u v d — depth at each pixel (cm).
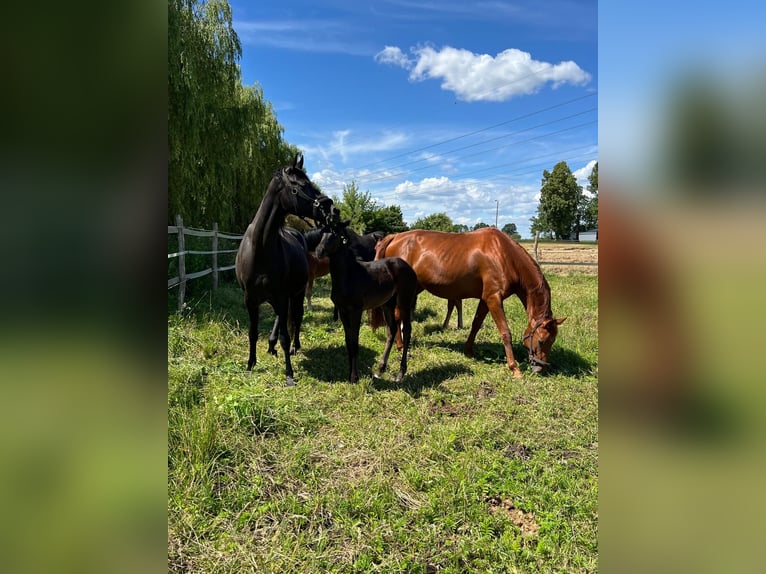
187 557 193
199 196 969
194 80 870
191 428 262
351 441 297
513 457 290
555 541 208
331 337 595
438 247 514
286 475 253
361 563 194
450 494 241
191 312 582
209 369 402
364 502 231
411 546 207
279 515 223
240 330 583
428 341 588
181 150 862
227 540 204
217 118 1016
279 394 362
